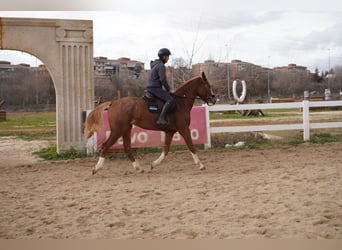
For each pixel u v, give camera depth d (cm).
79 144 789
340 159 629
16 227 358
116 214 387
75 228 352
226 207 395
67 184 529
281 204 394
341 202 395
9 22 744
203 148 809
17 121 1762
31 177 579
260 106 828
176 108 588
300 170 552
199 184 500
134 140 755
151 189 484
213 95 629
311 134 918
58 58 777
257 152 735
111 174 593
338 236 315
